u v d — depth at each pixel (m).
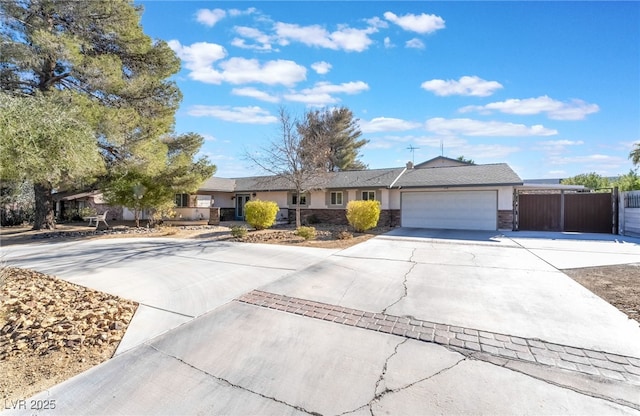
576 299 5.11
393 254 9.16
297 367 3.20
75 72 12.57
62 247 10.73
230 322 4.32
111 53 14.02
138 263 7.95
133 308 4.82
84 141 6.35
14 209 19.67
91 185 15.59
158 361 3.32
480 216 15.50
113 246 10.90
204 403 2.66
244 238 12.51
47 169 6.07
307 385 2.89
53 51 11.25
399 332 3.97
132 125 13.09
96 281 6.29
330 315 4.55
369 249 10.02
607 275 6.64
